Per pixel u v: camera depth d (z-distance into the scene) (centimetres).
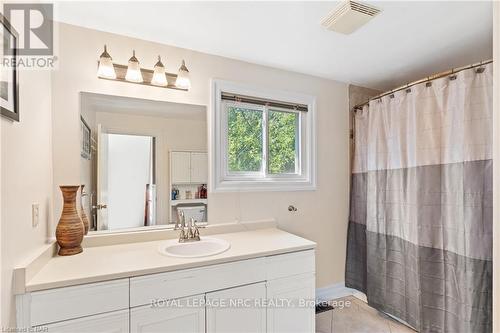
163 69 185
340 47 199
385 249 229
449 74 185
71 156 168
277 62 226
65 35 168
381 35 182
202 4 150
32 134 131
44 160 148
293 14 159
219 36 184
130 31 178
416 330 204
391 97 227
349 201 274
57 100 165
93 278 124
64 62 167
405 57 215
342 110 270
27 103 125
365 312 238
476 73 171
